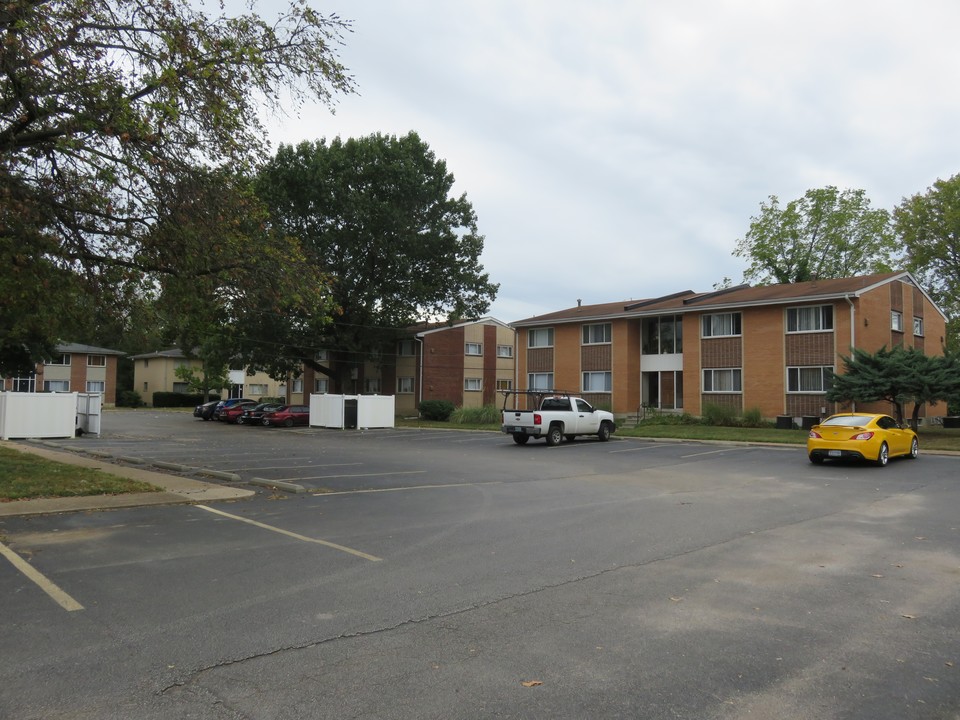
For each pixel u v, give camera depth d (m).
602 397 37.38
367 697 4.04
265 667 4.47
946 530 9.21
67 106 10.40
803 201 49.81
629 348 36.59
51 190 12.03
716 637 5.09
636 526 9.43
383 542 8.28
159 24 10.70
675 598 6.07
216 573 6.79
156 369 74.81
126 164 11.16
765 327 31.69
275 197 37.56
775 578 6.75
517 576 6.77
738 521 9.86
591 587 6.40
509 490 13.08
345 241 39.47
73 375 64.75
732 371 32.84
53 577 6.59
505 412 25.25
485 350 50.41
